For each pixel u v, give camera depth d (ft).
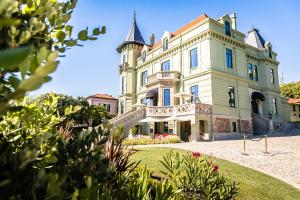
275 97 116.26
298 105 187.52
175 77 97.30
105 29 5.75
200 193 18.37
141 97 120.88
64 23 5.81
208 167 19.54
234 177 30.09
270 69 118.21
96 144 6.51
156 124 102.47
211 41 88.38
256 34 124.47
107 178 6.71
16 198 4.24
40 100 7.82
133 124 88.22
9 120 6.42
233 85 93.81
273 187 28.02
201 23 90.89
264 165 39.88
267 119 100.83
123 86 130.41
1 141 5.82
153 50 116.26
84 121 90.22
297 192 27.53
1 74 4.03
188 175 19.15
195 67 92.02
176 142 75.46
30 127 6.81
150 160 35.76
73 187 5.59
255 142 69.97
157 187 12.22
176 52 101.30
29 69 2.78
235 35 99.76
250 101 100.94
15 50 2.22
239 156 45.93
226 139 84.38
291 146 61.05
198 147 56.75
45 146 6.53
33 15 4.89
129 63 130.21
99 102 173.68
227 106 89.45
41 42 5.00
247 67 109.09
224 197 18.19
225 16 95.61
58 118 8.67
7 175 3.92
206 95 86.53
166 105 96.73
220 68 89.51
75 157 6.13
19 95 2.45
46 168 6.00
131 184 11.12
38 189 4.18
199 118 80.48
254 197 23.91
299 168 38.37
